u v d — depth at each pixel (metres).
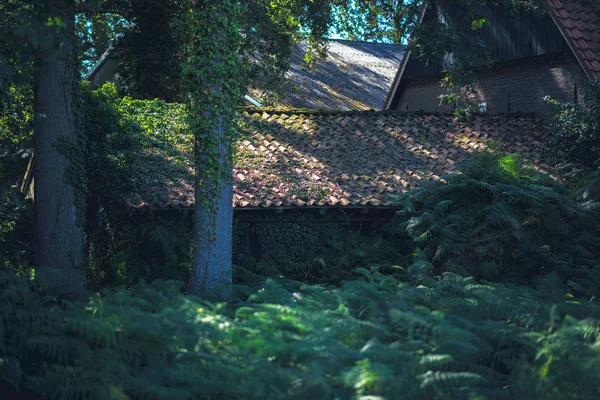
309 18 15.95
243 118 17.45
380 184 15.27
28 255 18.09
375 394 6.13
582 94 16.55
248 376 6.56
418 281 11.79
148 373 6.83
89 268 15.90
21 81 10.45
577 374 6.70
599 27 18.14
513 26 19.52
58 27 9.22
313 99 24.08
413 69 22.64
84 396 6.76
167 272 13.40
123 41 22.25
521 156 17.03
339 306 8.52
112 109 15.91
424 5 19.42
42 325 7.96
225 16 11.34
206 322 7.63
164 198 13.59
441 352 7.08
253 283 12.77
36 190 11.81
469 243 13.42
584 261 13.38
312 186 14.77
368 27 17.58
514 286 11.56
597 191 14.41
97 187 15.23
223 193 11.34
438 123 18.58
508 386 7.02
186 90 11.45
